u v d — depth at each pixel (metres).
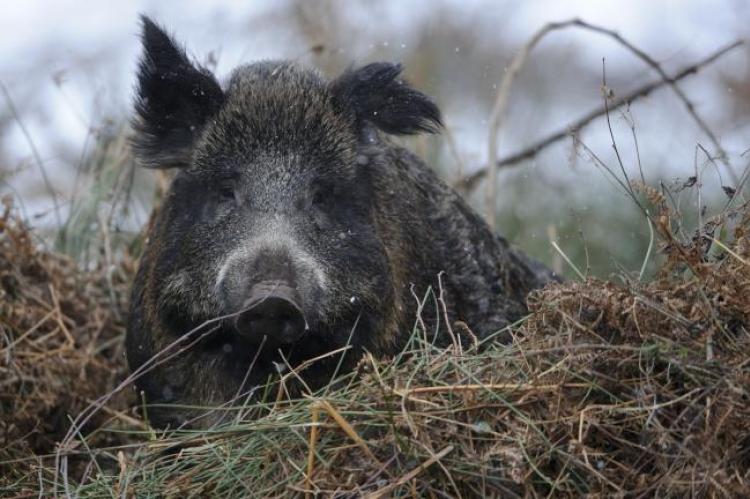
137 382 17.30
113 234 23.09
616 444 12.26
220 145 16.25
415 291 17.45
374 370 13.37
